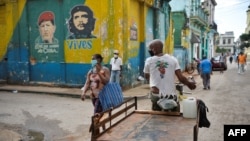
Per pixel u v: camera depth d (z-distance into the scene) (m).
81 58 13.59
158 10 17.56
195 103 4.06
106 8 12.83
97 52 13.17
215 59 28.81
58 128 7.40
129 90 13.27
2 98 11.87
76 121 8.05
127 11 13.20
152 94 4.48
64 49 14.03
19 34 15.33
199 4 32.91
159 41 4.50
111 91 6.15
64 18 13.89
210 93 13.13
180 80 4.46
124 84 13.17
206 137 6.38
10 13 15.45
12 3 15.30
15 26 15.39
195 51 32.69
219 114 8.65
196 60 26.41
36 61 14.98
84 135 6.77
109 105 6.05
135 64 14.96
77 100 11.25
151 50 4.52
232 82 17.86
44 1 14.42
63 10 13.88
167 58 4.42
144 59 15.68
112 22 12.79
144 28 15.61
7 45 15.80
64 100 11.29
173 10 27.62
